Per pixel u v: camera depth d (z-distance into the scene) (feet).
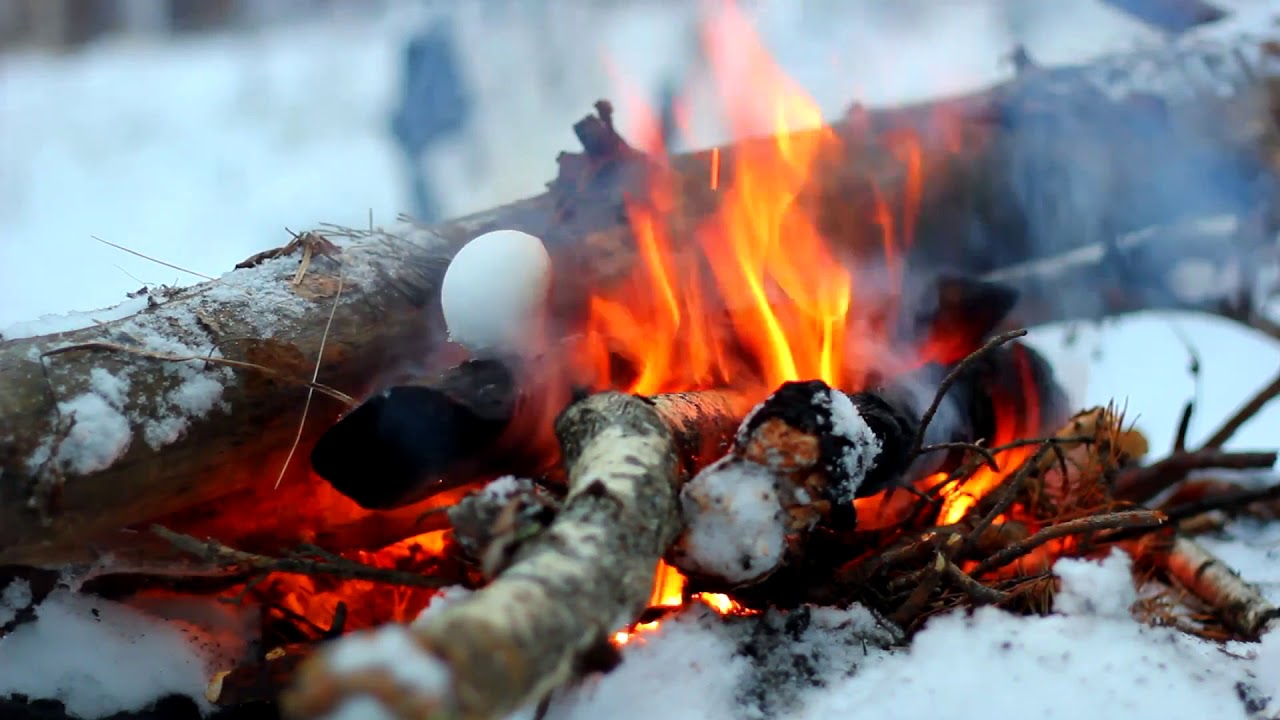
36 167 12.88
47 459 3.84
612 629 3.54
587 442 3.78
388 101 14.90
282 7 21.24
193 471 3.98
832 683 3.84
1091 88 4.82
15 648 3.99
